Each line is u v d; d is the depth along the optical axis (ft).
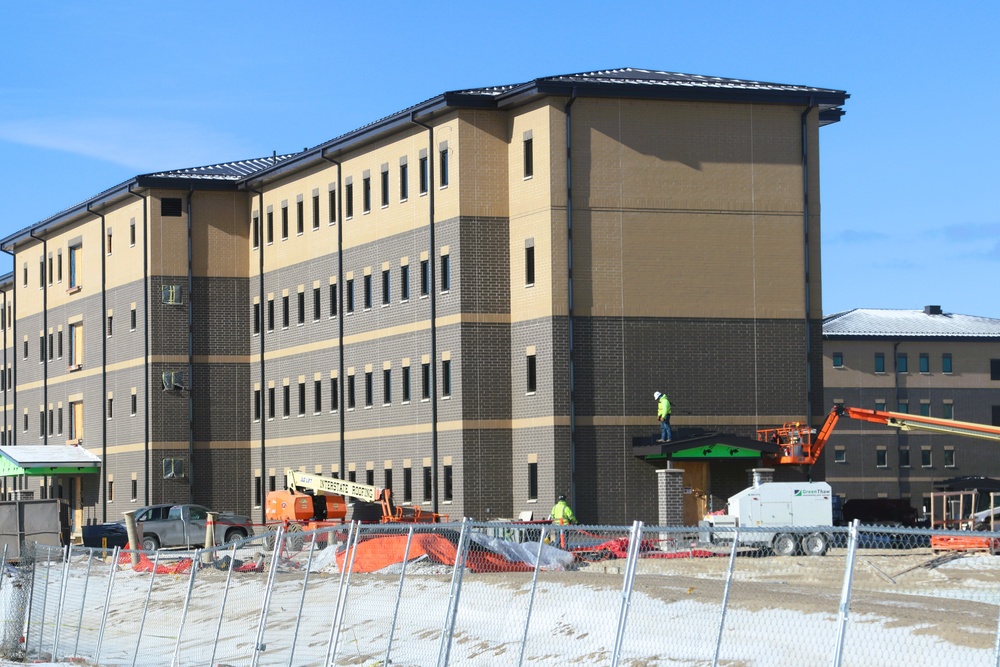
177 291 252.42
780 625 77.51
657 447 184.03
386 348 214.28
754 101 193.26
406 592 98.53
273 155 279.08
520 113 194.18
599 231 189.47
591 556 142.41
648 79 197.57
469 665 78.54
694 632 77.77
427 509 203.21
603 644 77.92
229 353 254.06
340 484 203.31
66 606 127.03
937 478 359.87
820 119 209.87
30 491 305.12
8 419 334.85
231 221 254.68
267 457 248.52
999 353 364.99
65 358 292.40
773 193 194.29
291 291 241.35
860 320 368.89
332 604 100.63
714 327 191.83
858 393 358.84
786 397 193.26
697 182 192.03
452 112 197.26
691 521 188.85
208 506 251.19
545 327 188.55
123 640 108.06
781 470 190.70
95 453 275.80
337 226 226.58
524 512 187.93
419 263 205.46
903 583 118.73
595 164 189.57
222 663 90.17
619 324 189.47
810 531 56.80
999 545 158.92
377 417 216.33
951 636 71.41
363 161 220.43
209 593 119.34
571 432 186.91
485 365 195.21
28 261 313.73
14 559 156.46
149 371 250.98
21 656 104.42
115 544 206.39
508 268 196.03
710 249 192.13
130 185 253.44
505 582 97.40
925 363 363.15
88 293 279.90
